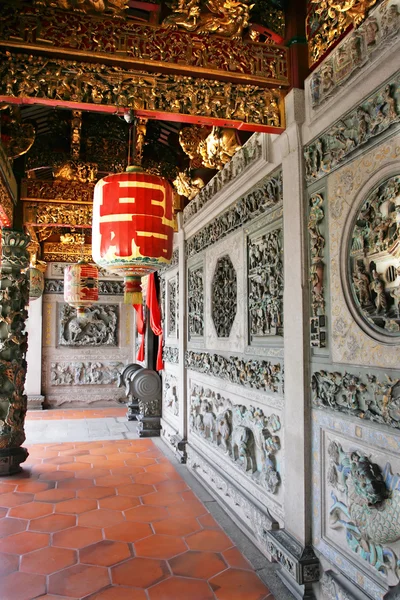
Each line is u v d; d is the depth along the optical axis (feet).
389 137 9.15
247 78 12.46
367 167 9.79
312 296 11.78
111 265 13.89
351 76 10.21
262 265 15.30
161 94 12.05
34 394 44.50
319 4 11.80
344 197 10.57
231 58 12.39
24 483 21.30
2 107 13.39
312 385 11.76
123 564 13.69
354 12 9.89
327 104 11.21
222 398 19.36
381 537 8.84
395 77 8.98
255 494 15.35
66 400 45.68
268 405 14.51
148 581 12.71
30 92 11.19
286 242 13.01
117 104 11.73
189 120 12.58
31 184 25.31
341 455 10.59
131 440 30.32
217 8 12.03
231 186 17.54
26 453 23.54
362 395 9.77
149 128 25.52
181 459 24.67
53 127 25.35
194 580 12.78
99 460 25.29
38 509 18.07
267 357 14.74
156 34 11.88
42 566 13.53
